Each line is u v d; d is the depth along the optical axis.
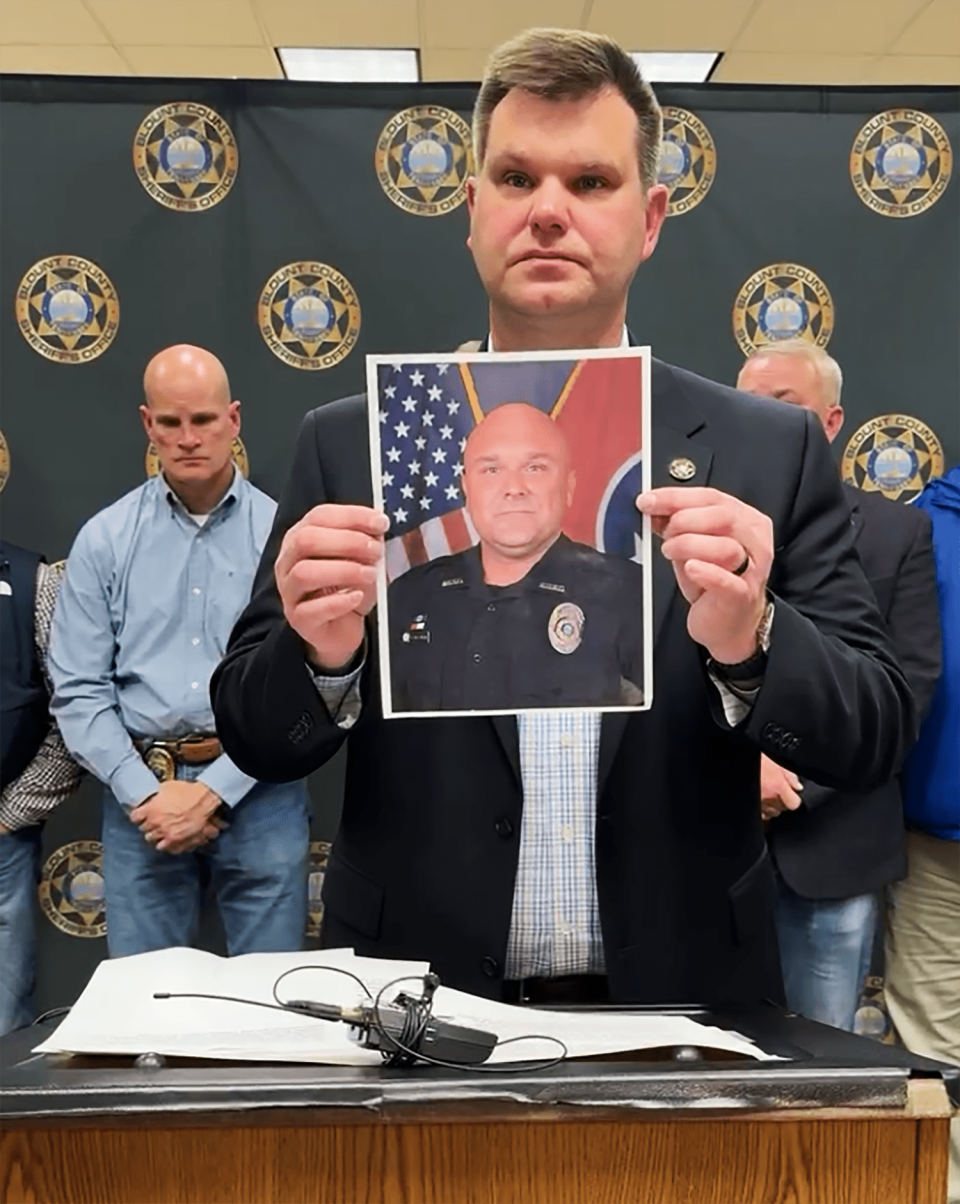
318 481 1.05
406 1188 0.59
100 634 2.23
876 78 3.10
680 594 0.98
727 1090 0.58
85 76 2.30
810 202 2.34
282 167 2.32
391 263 2.34
